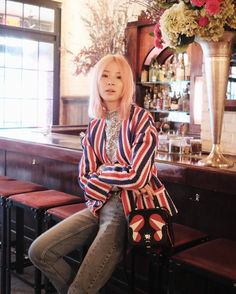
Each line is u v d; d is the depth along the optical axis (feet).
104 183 6.06
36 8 21.12
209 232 7.15
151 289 6.41
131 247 6.06
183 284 7.40
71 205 7.85
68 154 9.32
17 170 12.07
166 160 7.47
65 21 22.27
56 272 6.24
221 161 6.93
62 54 22.49
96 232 6.46
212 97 6.92
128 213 5.83
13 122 20.98
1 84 20.31
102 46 15.46
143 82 16.75
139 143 5.88
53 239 6.18
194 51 14.61
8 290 8.87
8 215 8.64
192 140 8.55
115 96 6.25
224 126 9.90
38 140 10.89
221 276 4.91
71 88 22.29
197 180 6.75
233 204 6.77
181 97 16.17
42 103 22.11
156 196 5.92
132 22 16.44
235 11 6.30
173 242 5.78
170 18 6.52
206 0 6.13
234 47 7.39
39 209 7.79
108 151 6.33
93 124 6.63
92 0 20.13
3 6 19.88
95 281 5.84
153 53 16.48
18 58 20.77
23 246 10.36
